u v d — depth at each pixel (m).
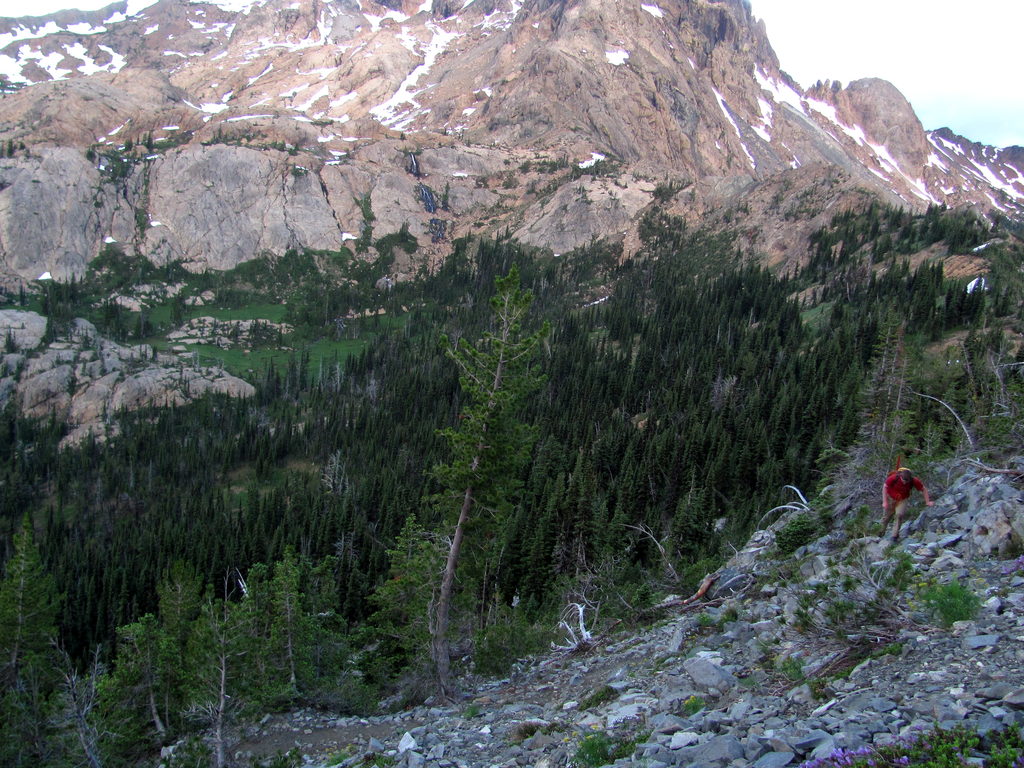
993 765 5.98
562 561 54.31
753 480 70.69
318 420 128.75
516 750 11.39
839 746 7.23
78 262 194.12
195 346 173.25
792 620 13.04
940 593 10.46
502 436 23.09
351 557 65.88
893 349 40.81
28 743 24.19
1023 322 85.25
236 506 105.75
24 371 144.62
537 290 182.88
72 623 67.12
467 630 29.08
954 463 17.83
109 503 109.00
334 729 21.45
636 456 81.19
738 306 138.25
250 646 21.91
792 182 191.88
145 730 28.98
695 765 7.86
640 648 16.86
